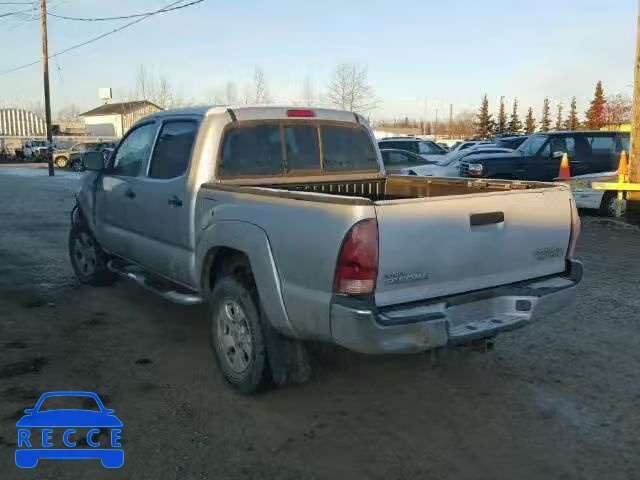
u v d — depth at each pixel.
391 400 4.18
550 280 4.26
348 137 5.72
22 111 82.44
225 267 4.52
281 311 3.81
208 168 4.77
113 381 4.48
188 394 4.27
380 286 3.43
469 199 3.77
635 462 3.42
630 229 11.11
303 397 4.22
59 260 8.72
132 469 3.35
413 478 3.27
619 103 52.12
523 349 5.11
